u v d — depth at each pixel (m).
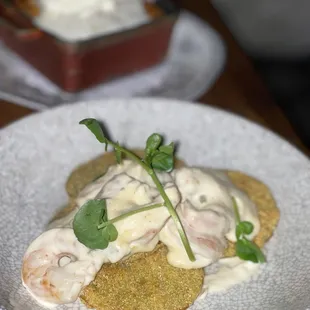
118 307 0.24
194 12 0.43
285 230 0.27
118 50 0.36
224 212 0.26
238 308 0.25
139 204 0.25
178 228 0.24
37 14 0.37
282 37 0.67
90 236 0.24
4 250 0.25
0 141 0.28
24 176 0.28
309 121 0.56
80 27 0.36
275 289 0.25
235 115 0.31
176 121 0.31
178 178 0.27
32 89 0.36
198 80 0.37
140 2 0.39
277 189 0.29
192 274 0.25
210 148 0.30
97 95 0.37
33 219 0.27
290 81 0.60
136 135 0.30
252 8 0.65
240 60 0.40
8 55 0.37
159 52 0.38
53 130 0.29
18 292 0.24
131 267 0.25
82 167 0.29
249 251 0.26
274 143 0.30
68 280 0.24
